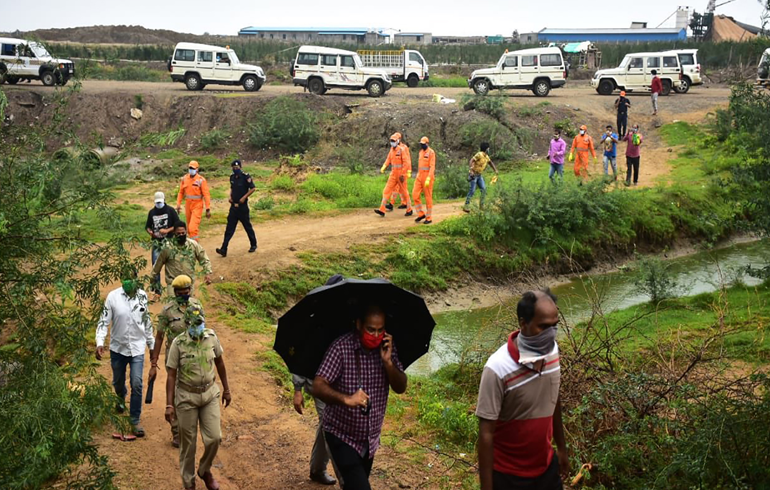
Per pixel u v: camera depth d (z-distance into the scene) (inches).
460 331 542.0
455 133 1123.3
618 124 1144.8
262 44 2672.2
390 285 196.5
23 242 195.0
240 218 598.2
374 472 275.0
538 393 174.2
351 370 198.8
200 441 300.0
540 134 1160.2
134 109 1286.9
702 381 288.8
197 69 1417.3
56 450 189.6
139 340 301.0
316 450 255.6
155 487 258.7
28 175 193.9
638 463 264.4
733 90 591.5
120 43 3553.2
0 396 187.3
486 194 759.1
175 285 274.7
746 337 425.7
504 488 179.3
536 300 171.9
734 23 2635.3
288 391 366.0
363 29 3555.6
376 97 1376.7
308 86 1398.9
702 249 790.5
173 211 484.4
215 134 1198.9
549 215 717.9
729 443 240.8
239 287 539.2
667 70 1397.6
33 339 193.9
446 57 2401.6
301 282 573.6
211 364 249.1
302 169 991.6
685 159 1042.1
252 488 260.7
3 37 1278.3
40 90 1245.1
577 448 271.0
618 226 761.0
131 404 296.4
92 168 207.0
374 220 742.5
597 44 2438.5
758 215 604.4
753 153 594.9
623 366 328.5
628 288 658.2
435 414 327.9
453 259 664.4
